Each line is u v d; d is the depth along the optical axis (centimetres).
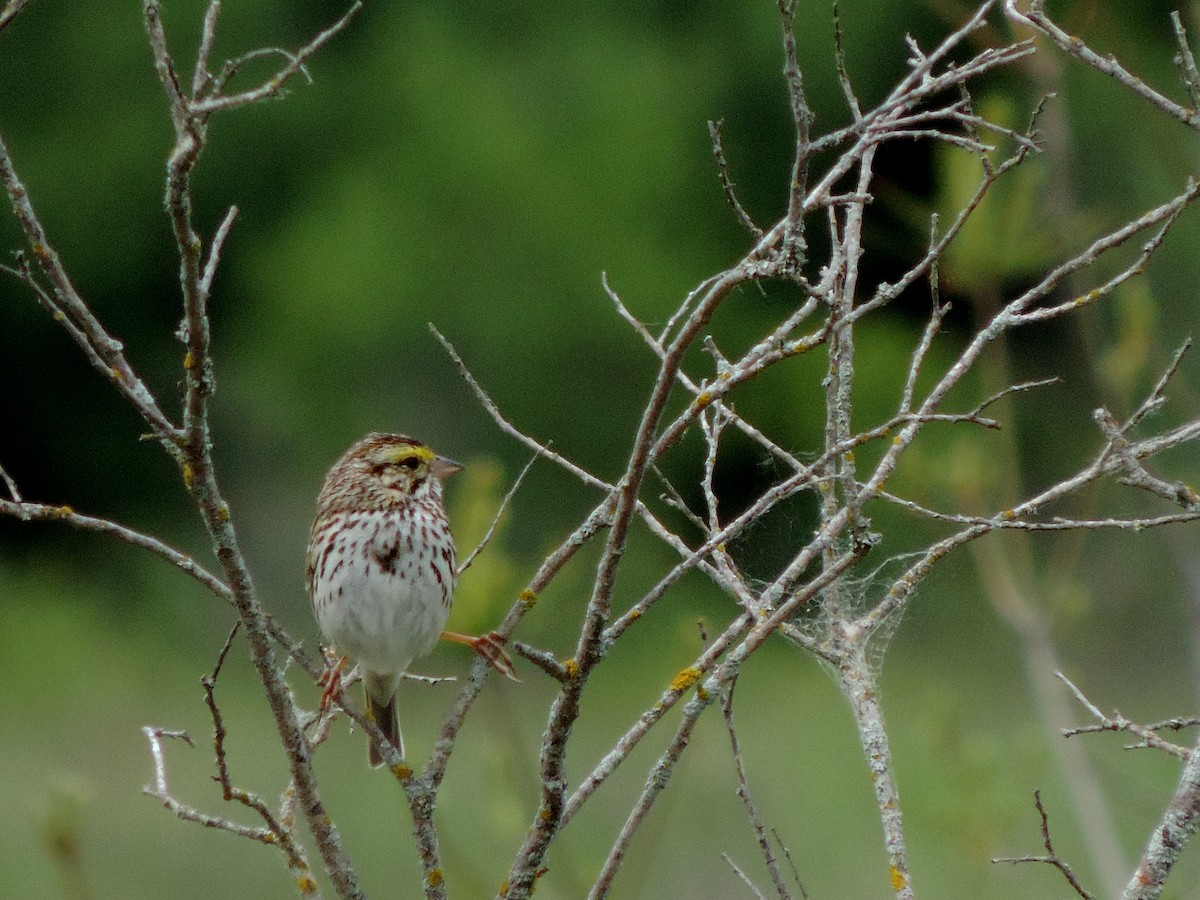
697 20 2883
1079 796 674
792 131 2798
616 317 2747
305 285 2778
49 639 2461
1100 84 1262
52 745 1952
